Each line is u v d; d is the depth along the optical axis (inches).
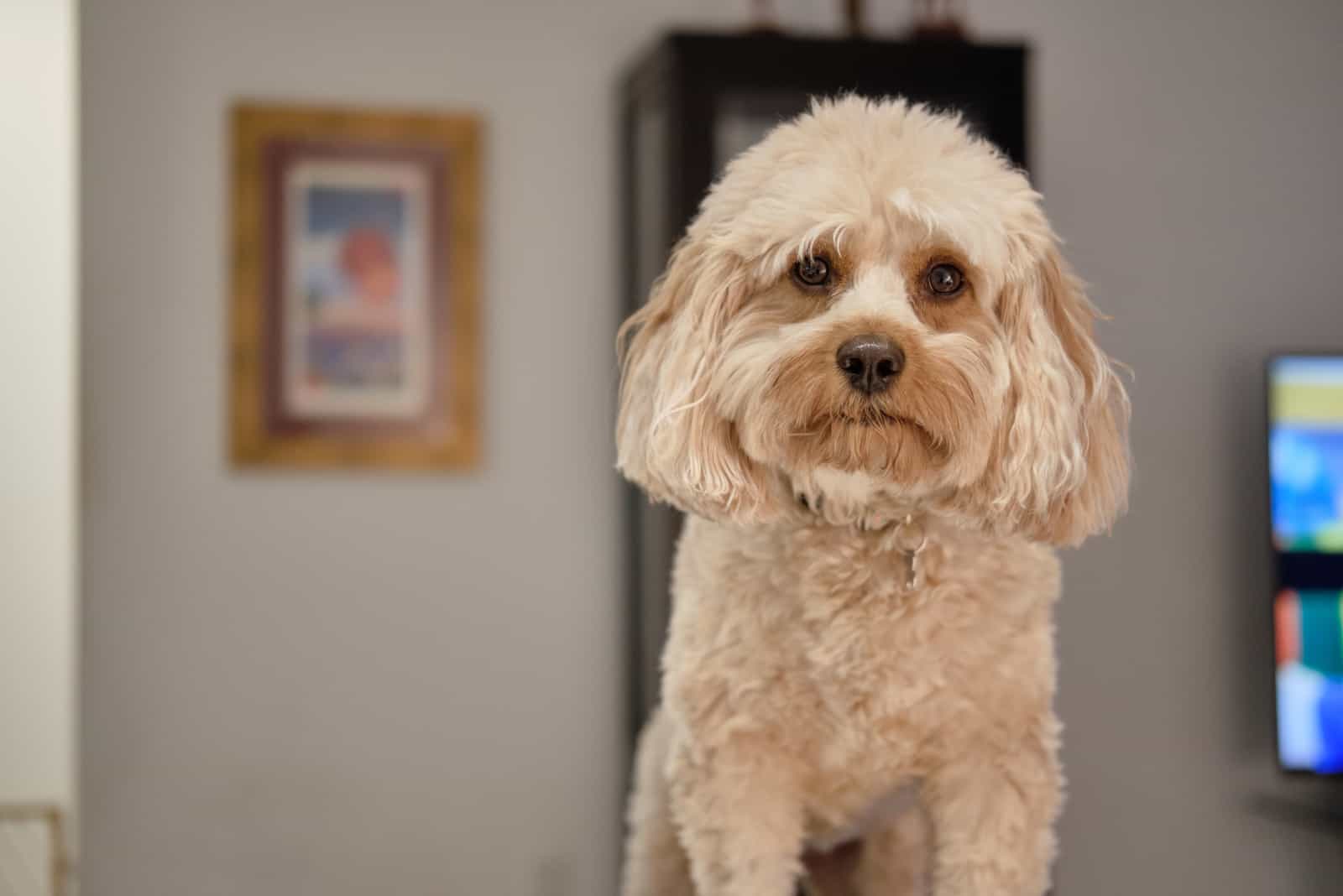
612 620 105.8
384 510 104.1
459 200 104.1
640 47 106.2
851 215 52.4
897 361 49.9
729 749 57.6
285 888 102.8
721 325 55.7
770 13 102.3
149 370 101.9
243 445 102.3
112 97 101.6
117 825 101.3
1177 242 108.4
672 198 92.8
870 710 55.2
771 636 56.1
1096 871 105.5
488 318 104.8
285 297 102.7
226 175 102.3
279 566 103.0
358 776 103.7
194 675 102.2
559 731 105.6
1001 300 55.0
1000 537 55.9
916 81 95.3
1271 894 106.5
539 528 105.3
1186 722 106.8
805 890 74.6
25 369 101.7
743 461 55.4
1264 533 107.5
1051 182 107.1
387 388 103.6
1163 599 107.0
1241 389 108.3
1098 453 57.4
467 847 104.7
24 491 102.0
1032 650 55.7
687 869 66.6
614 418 105.9
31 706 102.2
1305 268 109.4
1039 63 107.2
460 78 104.7
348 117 103.1
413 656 104.3
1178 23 109.3
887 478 52.1
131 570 101.7
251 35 102.7
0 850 100.3
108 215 101.6
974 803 55.8
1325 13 111.0
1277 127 110.0
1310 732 97.7
